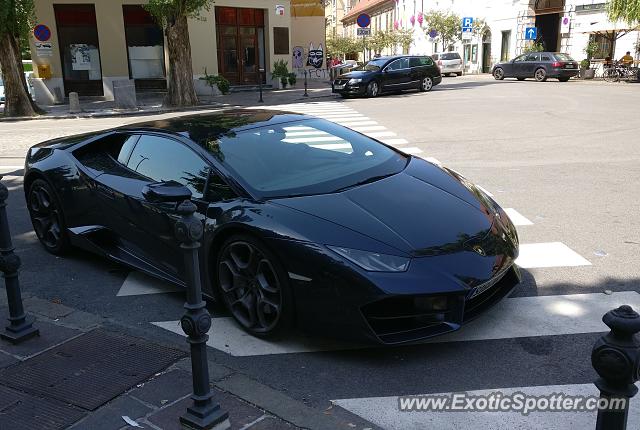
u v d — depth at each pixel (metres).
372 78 22.22
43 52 22.81
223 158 4.19
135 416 2.88
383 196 3.96
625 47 33.69
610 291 4.39
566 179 8.05
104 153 5.13
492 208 4.27
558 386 3.20
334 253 3.37
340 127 5.15
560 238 5.65
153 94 25.45
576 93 21.03
